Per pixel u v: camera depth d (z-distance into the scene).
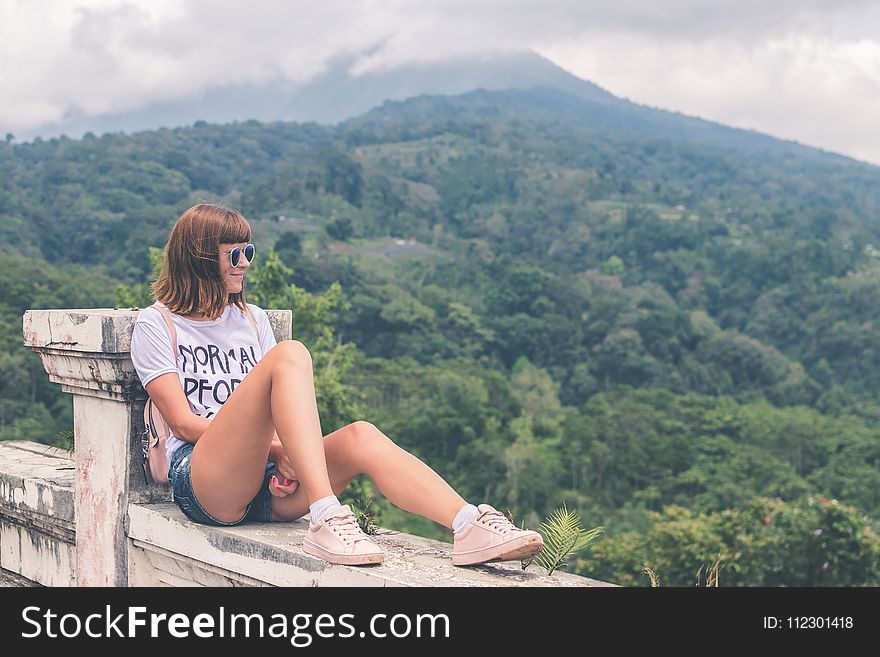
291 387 2.13
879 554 12.79
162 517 2.45
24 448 3.46
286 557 2.12
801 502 13.62
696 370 84.62
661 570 14.34
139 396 2.58
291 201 147.88
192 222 2.43
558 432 65.12
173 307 2.45
